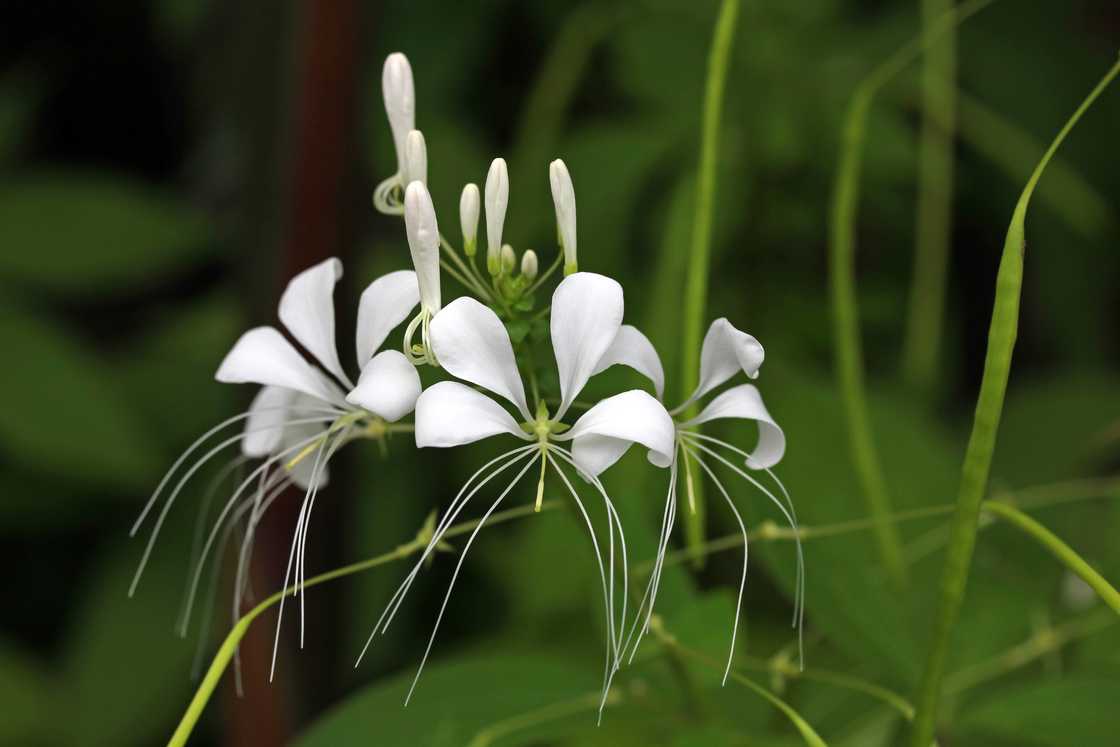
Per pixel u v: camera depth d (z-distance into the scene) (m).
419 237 0.74
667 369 0.93
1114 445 1.12
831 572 0.86
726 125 1.12
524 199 1.11
